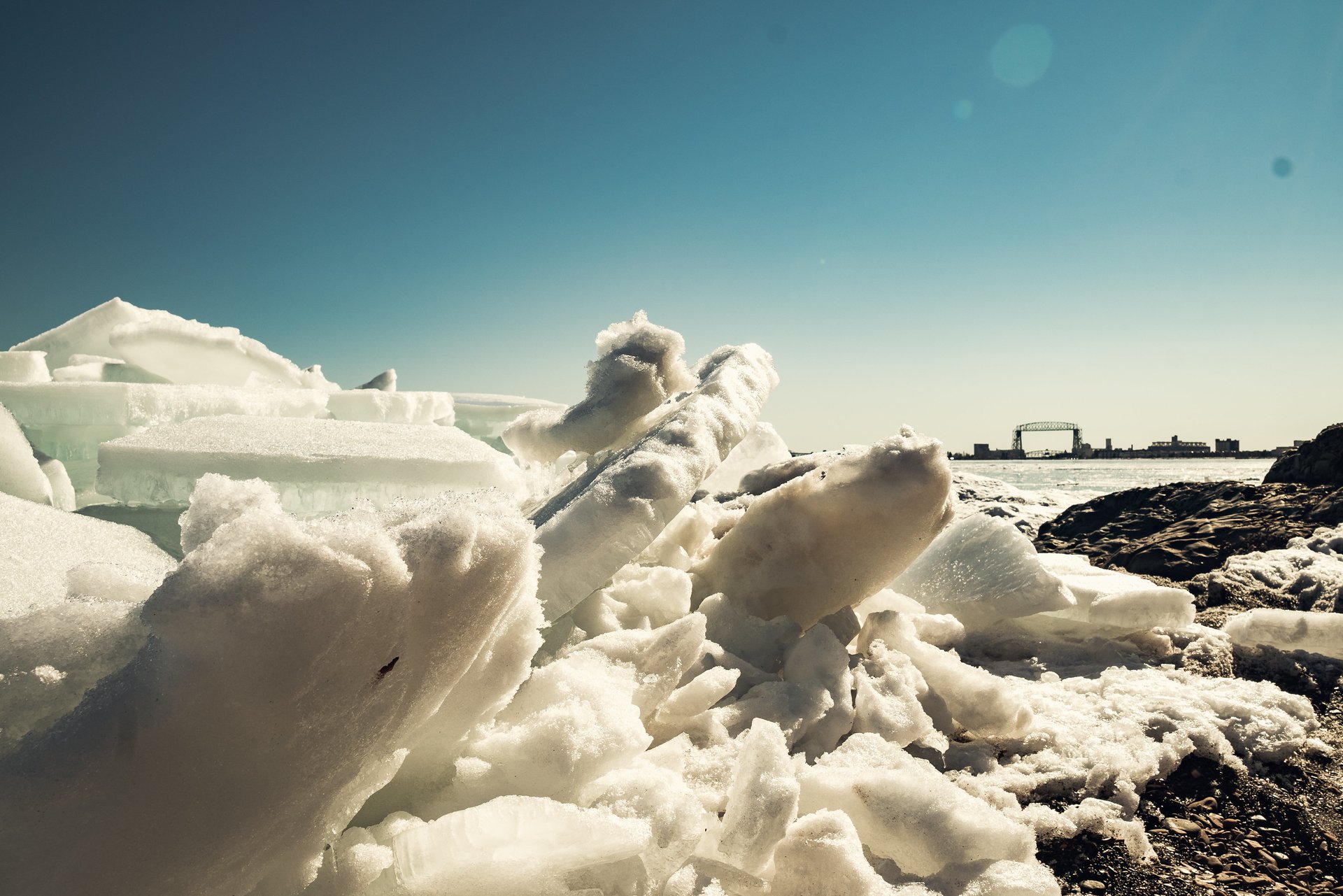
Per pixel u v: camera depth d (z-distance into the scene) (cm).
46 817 94
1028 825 229
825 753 239
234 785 104
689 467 260
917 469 288
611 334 340
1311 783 267
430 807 159
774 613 309
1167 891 212
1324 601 463
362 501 126
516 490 374
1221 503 741
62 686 107
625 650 229
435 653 121
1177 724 290
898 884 186
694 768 209
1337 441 755
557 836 137
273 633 97
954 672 282
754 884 169
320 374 575
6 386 389
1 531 212
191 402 417
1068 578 436
